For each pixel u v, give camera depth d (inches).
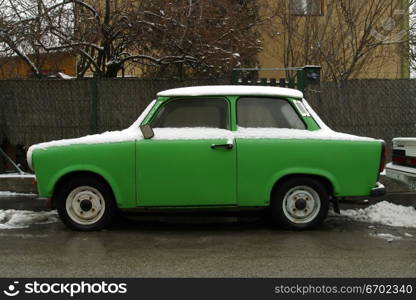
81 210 251.3
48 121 367.9
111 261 203.5
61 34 363.6
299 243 231.5
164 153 241.1
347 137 249.0
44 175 243.3
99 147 242.5
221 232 254.8
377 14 433.4
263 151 242.8
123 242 233.6
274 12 444.1
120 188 243.0
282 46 479.8
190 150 241.3
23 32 352.5
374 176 247.8
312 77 356.5
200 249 221.6
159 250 219.8
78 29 367.6
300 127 251.3
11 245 228.2
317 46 432.8
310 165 244.7
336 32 440.5
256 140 243.1
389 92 384.2
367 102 382.6
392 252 217.5
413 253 216.1
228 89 251.1
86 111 367.6
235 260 204.5
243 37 396.8
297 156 244.1
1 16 355.3
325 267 195.9
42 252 216.5
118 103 368.5
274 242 233.3
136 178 241.9
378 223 275.4
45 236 245.0
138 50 390.3
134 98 369.4
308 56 436.5
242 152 242.1
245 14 407.5
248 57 418.3
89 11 368.8
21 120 367.6
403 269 194.1
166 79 368.8
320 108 378.9
